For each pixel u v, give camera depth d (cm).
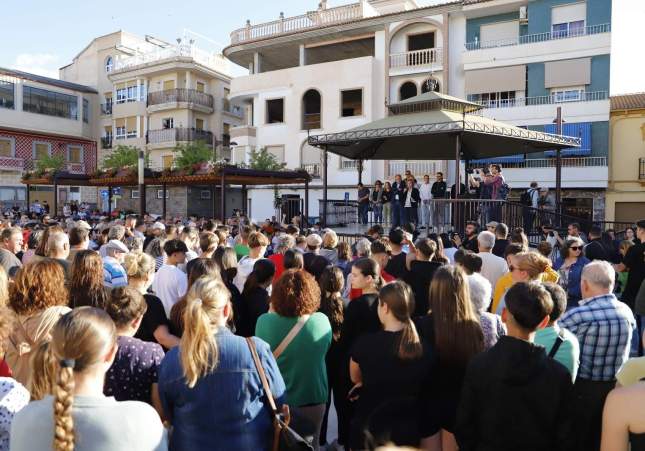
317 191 2928
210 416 236
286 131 3020
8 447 219
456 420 264
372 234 862
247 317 444
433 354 292
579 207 2517
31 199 3712
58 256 504
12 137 3662
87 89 4081
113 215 2042
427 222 1127
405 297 293
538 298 257
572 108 2402
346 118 2834
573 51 2392
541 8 2473
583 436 256
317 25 2956
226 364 241
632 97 2666
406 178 1390
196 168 1509
